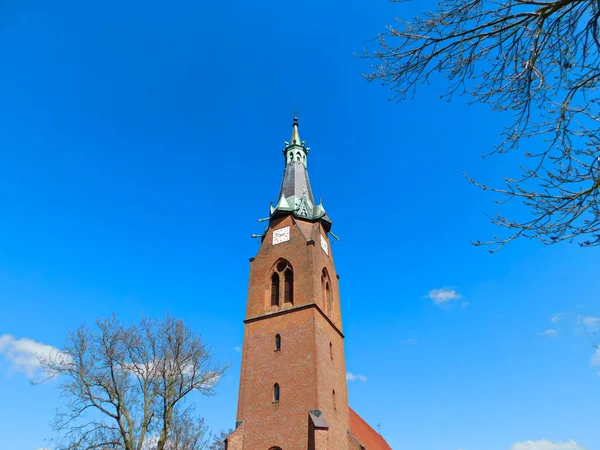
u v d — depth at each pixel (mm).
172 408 35062
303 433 33000
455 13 9695
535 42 9352
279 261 44281
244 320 41812
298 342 37750
